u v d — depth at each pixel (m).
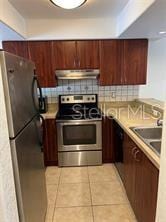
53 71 3.11
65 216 2.07
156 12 1.75
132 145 1.93
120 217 2.04
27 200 1.39
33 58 3.06
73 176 2.88
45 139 3.11
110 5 2.34
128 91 3.54
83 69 3.12
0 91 1.03
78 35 2.97
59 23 2.93
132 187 1.99
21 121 1.34
